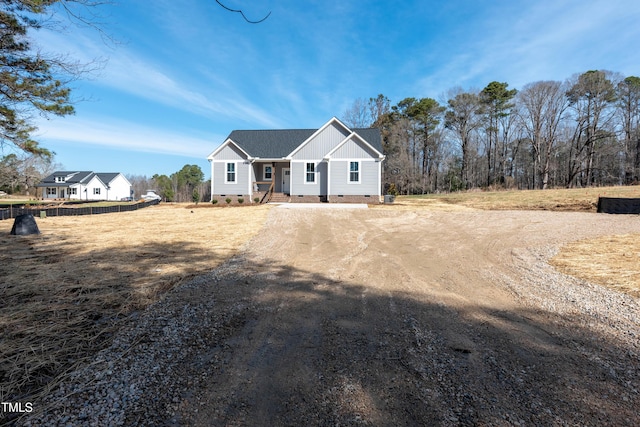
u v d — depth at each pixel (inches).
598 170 1515.7
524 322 136.6
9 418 76.6
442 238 346.3
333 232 382.9
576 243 304.0
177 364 102.7
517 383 93.0
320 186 815.7
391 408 82.6
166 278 190.4
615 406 83.0
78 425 75.0
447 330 128.6
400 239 340.8
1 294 158.6
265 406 83.4
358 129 880.3
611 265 224.5
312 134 864.9
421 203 780.0
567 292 173.8
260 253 268.7
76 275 192.5
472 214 554.6
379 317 141.6
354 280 197.6
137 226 424.8
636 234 339.6
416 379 95.3
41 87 395.2
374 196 781.9
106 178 2345.0
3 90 377.1
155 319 135.0
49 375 95.0
